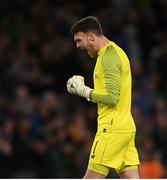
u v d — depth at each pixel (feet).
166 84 172.45
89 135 147.43
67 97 159.43
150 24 184.65
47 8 179.83
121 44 173.27
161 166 143.74
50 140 141.79
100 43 77.82
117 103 76.74
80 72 164.96
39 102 150.30
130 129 77.30
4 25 172.45
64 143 142.92
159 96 168.25
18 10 177.88
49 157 139.03
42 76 161.58
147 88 168.25
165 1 190.29
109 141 76.64
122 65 76.79
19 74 158.20
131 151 78.79
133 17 182.91
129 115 77.66
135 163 78.79
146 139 147.74
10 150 135.33
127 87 77.51
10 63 160.86
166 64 175.11
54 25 174.91
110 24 177.37
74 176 139.54
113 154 76.79
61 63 164.96
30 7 179.32
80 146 143.54
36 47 169.07
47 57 165.68
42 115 146.00
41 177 137.80
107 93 75.66
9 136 136.05
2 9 176.76
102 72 76.74
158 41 182.70
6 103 144.15
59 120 146.20
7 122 137.49
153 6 189.57
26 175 135.54
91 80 163.94
